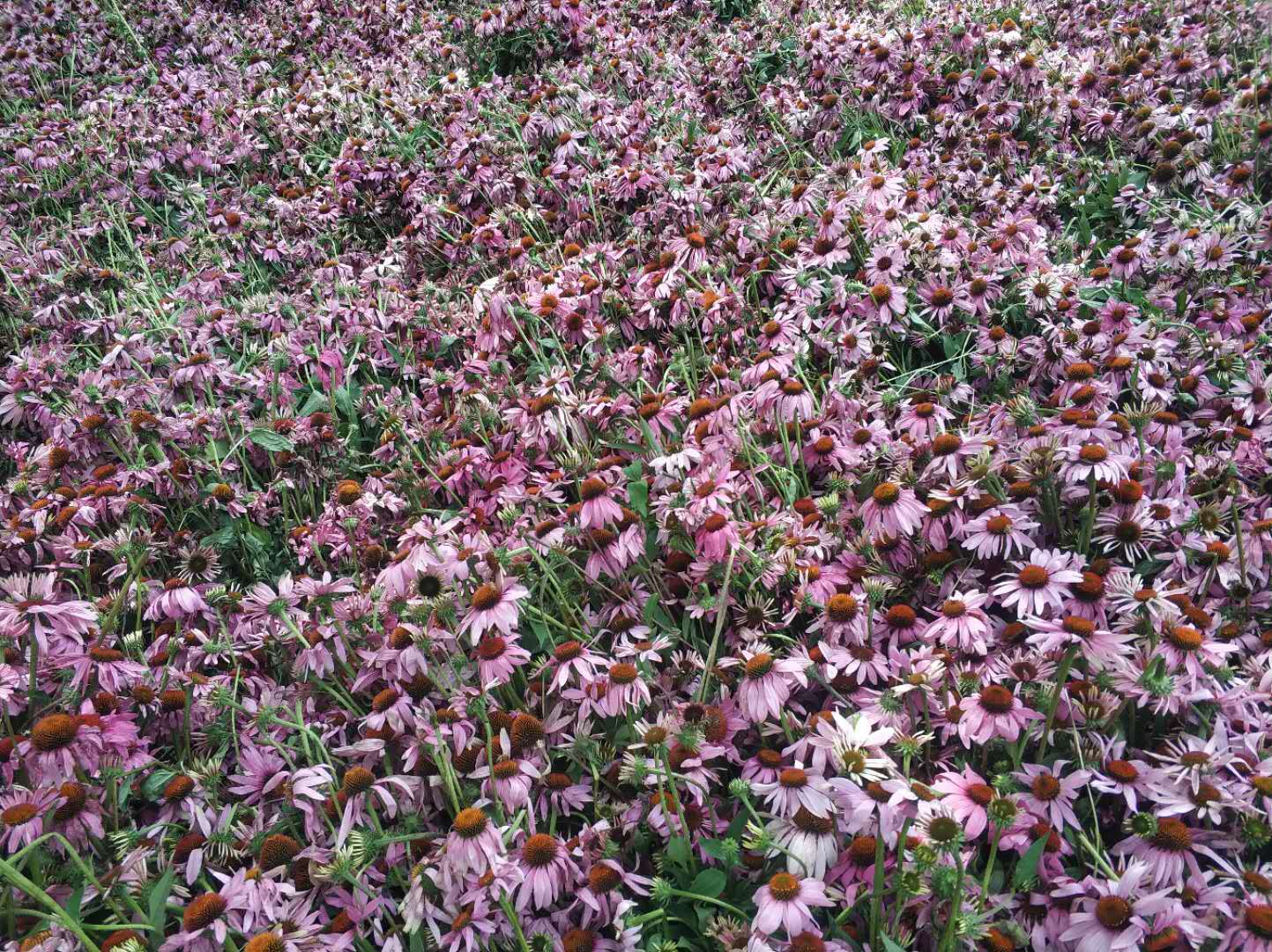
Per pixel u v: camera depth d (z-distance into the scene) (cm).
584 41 277
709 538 108
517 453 136
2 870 79
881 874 78
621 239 192
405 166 238
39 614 107
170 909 94
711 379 146
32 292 199
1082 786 89
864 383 135
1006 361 136
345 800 97
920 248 149
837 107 211
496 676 100
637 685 99
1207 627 96
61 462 149
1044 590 96
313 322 176
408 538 115
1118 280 155
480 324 161
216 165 257
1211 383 132
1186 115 179
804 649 101
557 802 97
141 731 111
